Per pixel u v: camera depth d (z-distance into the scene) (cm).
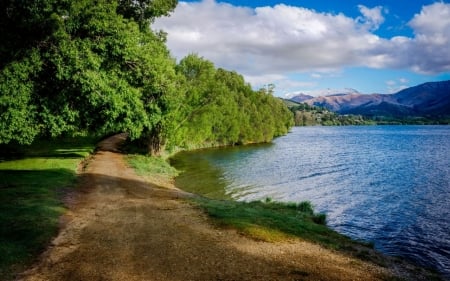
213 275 1102
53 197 2034
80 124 3119
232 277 1092
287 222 1853
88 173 3050
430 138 12556
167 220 1725
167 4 3666
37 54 2458
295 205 2456
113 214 1814
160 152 5044
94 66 2508
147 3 3647
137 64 2977
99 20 2645
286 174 4334
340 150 7844
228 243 1407
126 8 3597
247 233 1547
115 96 2689
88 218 1720
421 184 3741
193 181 3619
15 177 2517
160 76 3189
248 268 1170
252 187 3453
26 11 2325
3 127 2388
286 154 6769
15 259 1162
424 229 2159
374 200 2975
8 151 3984
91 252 1274
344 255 1437
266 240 1480
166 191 2639
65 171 2931
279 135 13300
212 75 5747
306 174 4369
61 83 2612
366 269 1295
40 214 1661
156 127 4703
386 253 1731
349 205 2788
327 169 4834
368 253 1545
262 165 5075
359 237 1984
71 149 4656
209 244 1386
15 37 2406
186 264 1182
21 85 2403
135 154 4731
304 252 1391
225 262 1211
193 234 1509
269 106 11975
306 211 2375
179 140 5525
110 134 7975
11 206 1744
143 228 1580
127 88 2873
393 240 1952
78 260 1198
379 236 2017
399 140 11519
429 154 6981
